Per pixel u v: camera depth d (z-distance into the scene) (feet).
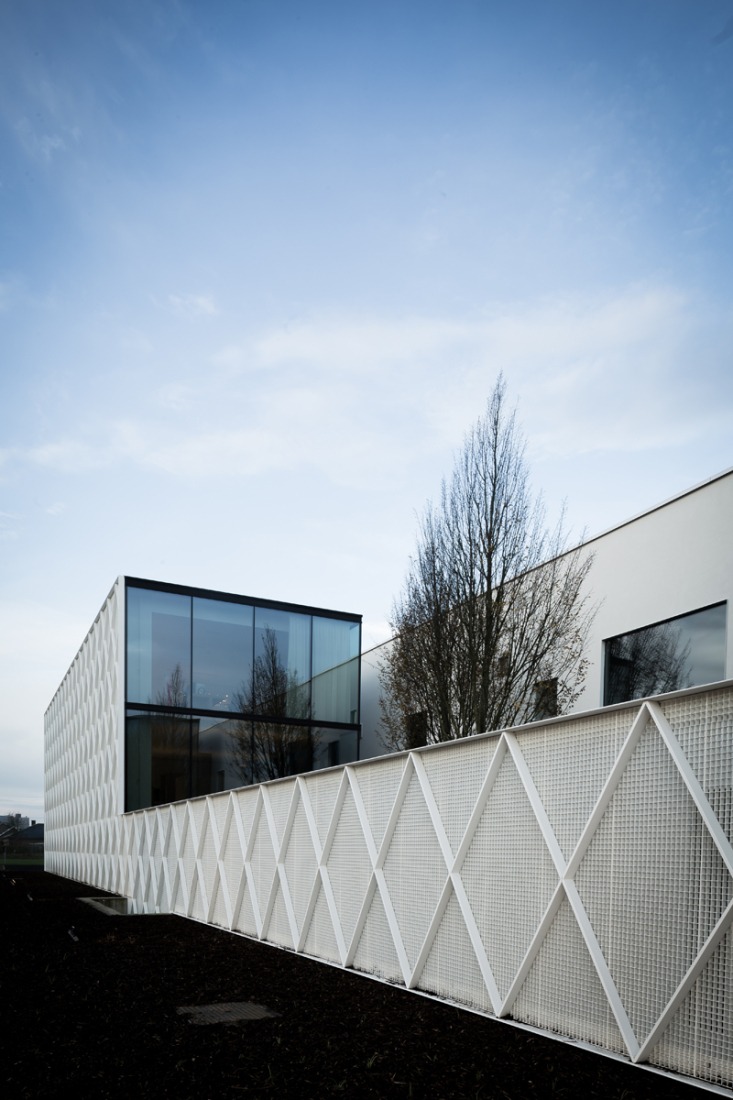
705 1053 14.23
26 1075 14.25
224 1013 19.38
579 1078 14.46
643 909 15.90
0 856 146.82
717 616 38.11
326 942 28.25
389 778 25.64
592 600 45.80
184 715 63.36
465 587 47.73
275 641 67.05
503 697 45.39
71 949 29.60
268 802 34.63
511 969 19.40
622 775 16.85
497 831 20.48
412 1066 15.16
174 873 47.19
